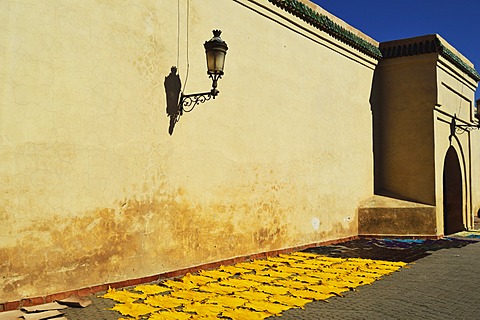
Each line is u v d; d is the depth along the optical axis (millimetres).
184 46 7934
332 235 11945
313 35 11430
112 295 6211
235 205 8891
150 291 6543
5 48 5566
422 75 13719
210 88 8398
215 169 8461
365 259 9523
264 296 6344
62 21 6152
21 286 5625
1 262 5453
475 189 18719
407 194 13750
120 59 6879
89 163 6418
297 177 10719
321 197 11570
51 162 5980
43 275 5852
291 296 6418
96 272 6457
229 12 8945
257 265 8625
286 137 10383
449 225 16016
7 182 5539
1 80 5520
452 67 14555
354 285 7098
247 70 9328
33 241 5766
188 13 8047
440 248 11164
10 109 5590
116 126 6789
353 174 12945
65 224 6109
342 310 5820
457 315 5676
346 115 12750
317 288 6871
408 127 13898
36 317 5184
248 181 9242
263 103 9719
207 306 5754
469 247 11344
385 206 13102
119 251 6766
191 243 7914
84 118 6375
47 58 5973
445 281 7535
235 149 8945
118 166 6801
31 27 5816
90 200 6414
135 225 7000
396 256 9969
